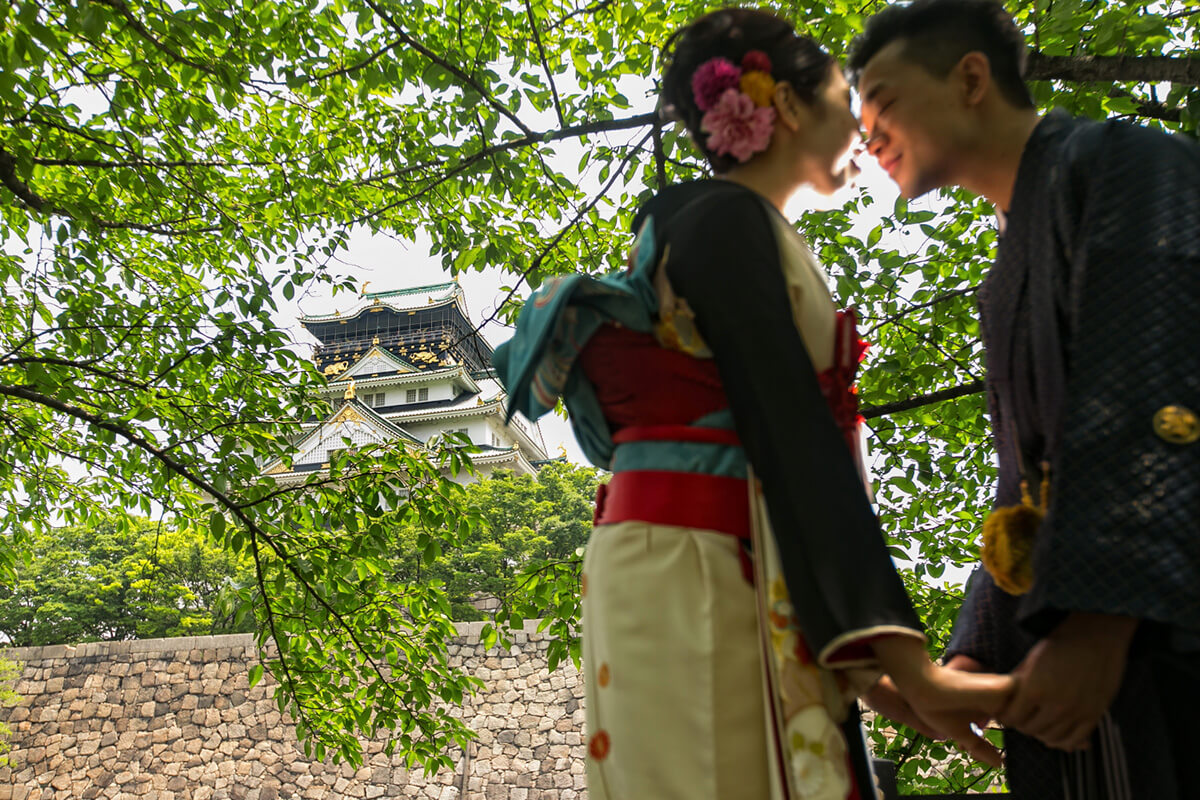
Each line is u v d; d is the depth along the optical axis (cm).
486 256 470
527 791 1377
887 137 103
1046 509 78
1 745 1472
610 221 481
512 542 2452
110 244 500
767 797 72
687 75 100
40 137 432
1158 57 269
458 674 512
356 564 493
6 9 304
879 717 412
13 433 523
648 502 79
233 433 490
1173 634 67
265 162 490
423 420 3562
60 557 2362
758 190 95
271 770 1466
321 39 437
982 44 98
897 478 442
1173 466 68
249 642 1575
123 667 1593
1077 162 87
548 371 89
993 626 102
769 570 74
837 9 311
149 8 367
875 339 439
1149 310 74
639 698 74
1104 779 83
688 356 82
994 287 99
